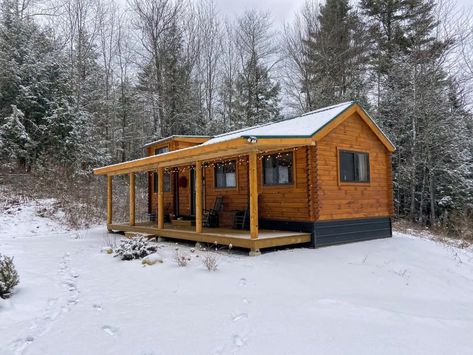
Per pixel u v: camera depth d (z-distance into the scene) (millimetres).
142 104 25578
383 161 10703
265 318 3965
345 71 21234
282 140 7406
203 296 4832
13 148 15234
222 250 8227
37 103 16469
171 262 6852
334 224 8883
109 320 3988
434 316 4293
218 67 26203
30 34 17750
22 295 4949
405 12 21125
